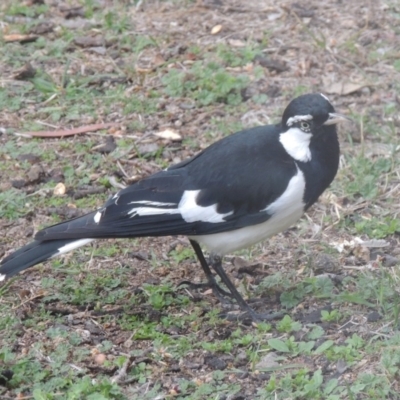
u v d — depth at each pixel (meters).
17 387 8.48
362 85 13.55
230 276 10.38
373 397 8.02
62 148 12.55
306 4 15.60
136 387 8.51
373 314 9.32
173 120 13.10
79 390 8.25
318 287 9.81
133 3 15.84
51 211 11.34
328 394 8.15
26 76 13.94
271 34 14.86
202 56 14.41
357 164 11.91
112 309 9.73
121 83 13.92
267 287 10.06
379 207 11.31
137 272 10.40
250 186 9.16
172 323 9.45
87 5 15.78
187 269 10.48
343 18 15.20
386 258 10.31
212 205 9.28
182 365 8.77
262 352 8.91
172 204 9.33
